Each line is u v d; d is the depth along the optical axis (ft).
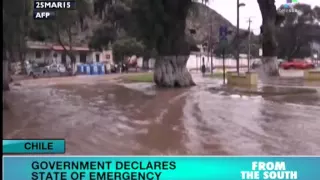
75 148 21.21
